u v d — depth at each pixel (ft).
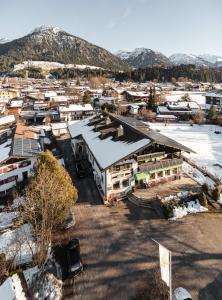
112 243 110.63
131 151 137.80
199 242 108.88
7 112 366.84
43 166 122.42
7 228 123.65
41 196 103.81
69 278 94.38
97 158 147.74
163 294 84.02
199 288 87.51
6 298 78.38
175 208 128.06
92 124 210.38
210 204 135.13
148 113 360.89
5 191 157.48
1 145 184.65
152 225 121.39
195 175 167.94
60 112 338.54
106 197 139.85
